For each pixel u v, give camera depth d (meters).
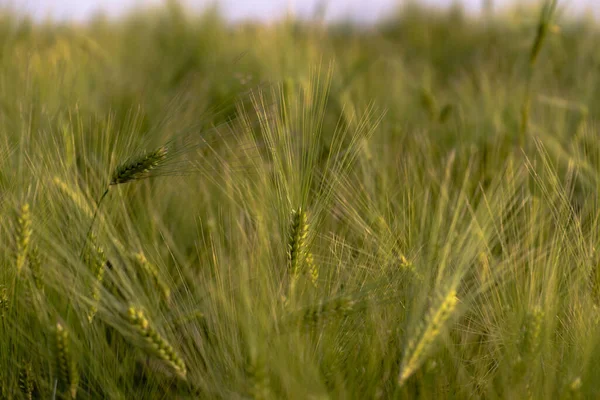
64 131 1.36
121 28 3.86
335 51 3.40
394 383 1.21
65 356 1.14
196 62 3.11
